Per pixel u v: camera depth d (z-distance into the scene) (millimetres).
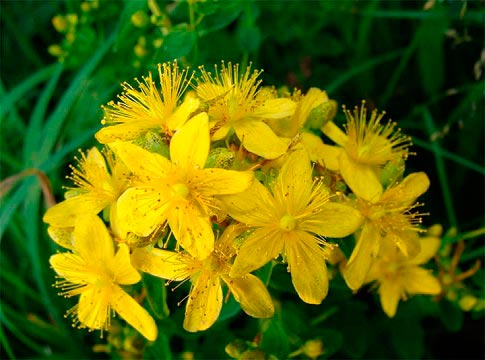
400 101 166
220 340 125
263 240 86
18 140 167
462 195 157
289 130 97
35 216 139
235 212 85
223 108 92
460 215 156
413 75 167
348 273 93
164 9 136
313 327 119
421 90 166
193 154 83
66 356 153
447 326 129
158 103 93
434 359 149
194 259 89
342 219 90
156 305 98
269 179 89
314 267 89
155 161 84
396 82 166
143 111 94
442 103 163
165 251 90
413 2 168
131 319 95
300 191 88
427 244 118
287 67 163
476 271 131
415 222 113
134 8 122
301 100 103
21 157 164
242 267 84
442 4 144
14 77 179
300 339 113
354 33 169
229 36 150
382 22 169
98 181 97
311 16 162
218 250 87
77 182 102
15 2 181
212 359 125
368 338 130
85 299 98
